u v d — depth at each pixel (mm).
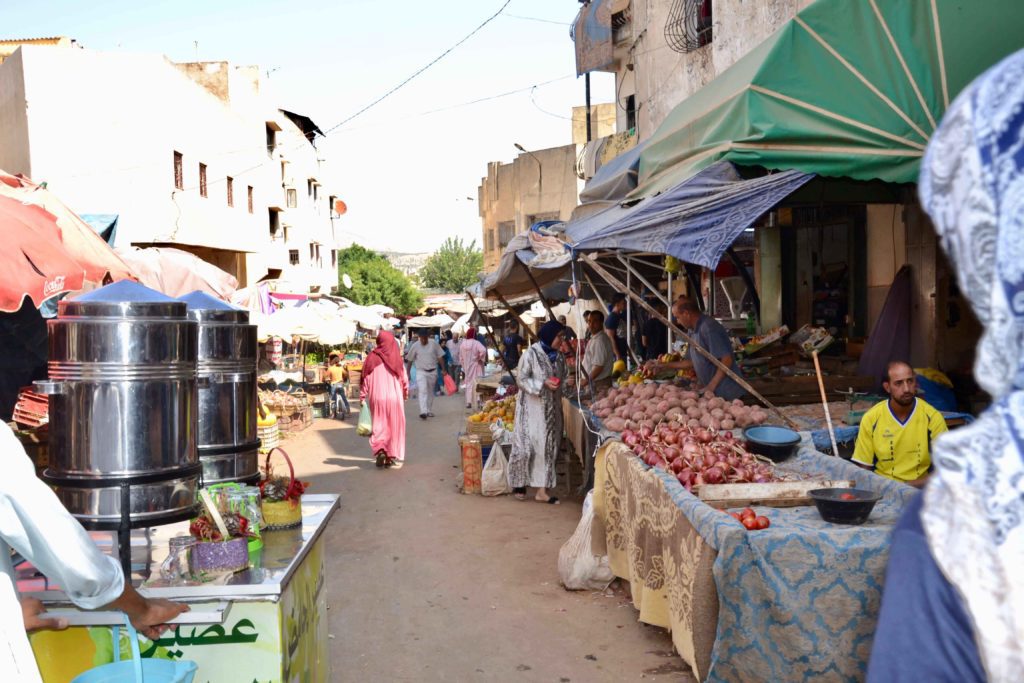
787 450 5590
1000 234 862
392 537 8039
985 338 901
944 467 927
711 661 3867
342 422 19594
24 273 5609
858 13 6297
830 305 10867
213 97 25453
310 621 3770
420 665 4969
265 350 22875
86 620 3029
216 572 3115
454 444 14625
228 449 4090
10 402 8148
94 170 19594
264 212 31938
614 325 13844
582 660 4957
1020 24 6016
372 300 64875
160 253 11797
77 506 3139
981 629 873
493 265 43219
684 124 7898
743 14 11656
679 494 4473
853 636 3750
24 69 19047
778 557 3756
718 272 12516
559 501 9445
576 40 21156
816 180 8453
